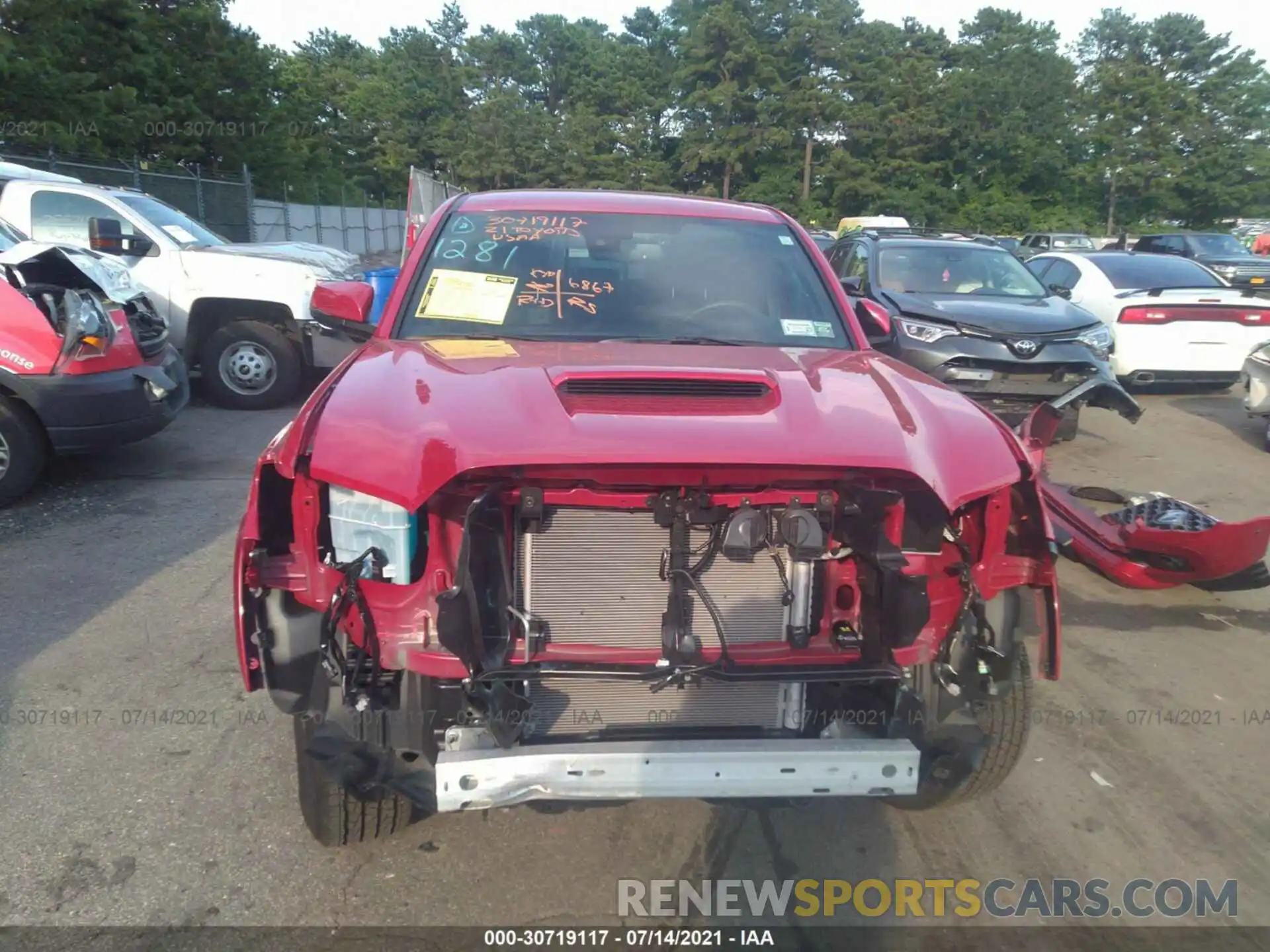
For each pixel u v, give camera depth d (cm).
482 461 257
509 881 315
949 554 298
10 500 674
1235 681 471
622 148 6981
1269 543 490
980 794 349
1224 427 1049
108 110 2575
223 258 995
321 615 276
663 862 327
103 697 422
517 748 259
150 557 587
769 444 267
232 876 313
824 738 278
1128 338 1121
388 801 311
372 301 416
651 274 408
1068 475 838
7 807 344
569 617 275
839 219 6244
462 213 428
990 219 6128
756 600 280
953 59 7112
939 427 301
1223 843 346
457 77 8081
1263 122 6022
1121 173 6050
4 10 2388
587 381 303
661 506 266
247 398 1019
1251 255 2400
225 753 381
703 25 6475
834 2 6538
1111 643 511
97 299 694
